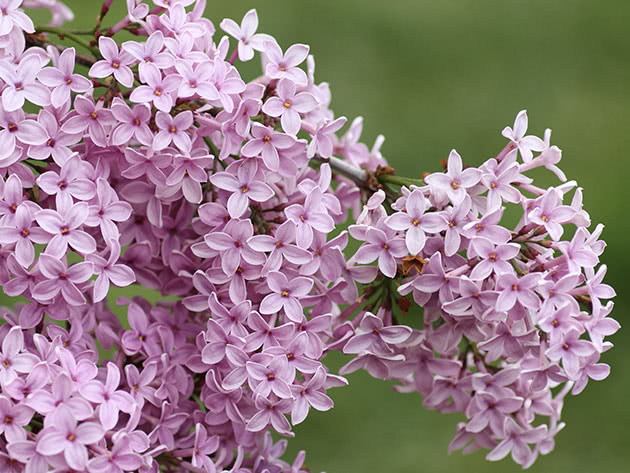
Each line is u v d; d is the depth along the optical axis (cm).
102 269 70
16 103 69
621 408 112
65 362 68
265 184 71
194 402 72
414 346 72
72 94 73
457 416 113
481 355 73
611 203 125
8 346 68
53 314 70
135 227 72
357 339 71
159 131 70
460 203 70
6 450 68
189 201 71
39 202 70
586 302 70
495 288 69
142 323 72
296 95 71
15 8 70
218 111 71
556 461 108
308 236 70
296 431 108
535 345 70
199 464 71
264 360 70
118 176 72
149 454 69
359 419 110
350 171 74
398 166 127
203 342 72
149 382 71
